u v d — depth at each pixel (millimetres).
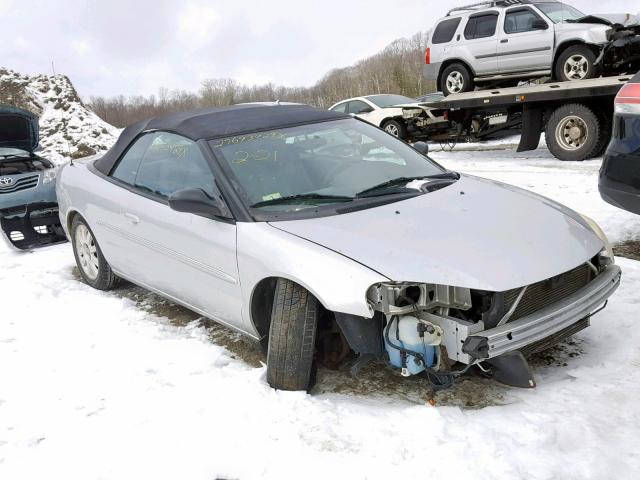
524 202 3641
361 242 3066
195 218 3750
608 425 2691
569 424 2695
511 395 3059
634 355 3322
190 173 3910
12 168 7871
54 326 4449
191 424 2924
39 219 7156
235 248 3418
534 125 11102
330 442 2705
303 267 3041
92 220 4867
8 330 4434
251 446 2709
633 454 2469
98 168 5027
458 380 3244
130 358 3783
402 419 2857
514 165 10586
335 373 3461
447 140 13344
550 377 3229
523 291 2896
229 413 2990
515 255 2984
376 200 3523
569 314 3016
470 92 11977
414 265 2881
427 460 2525
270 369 3219
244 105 4641
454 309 3006
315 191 3611
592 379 3119
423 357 2945
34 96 25828
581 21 10758
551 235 3221
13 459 2777
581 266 3299
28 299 5098
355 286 2875
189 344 3955
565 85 10219
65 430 2984
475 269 2863
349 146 4102
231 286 3518
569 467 2412
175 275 4031
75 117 25188
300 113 4395
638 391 2953
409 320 2945
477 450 2566
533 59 11227
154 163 4324
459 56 12242
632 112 4641
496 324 2877
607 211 6453
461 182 3922
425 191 3672
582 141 10281
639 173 4613
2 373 3701
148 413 3070
